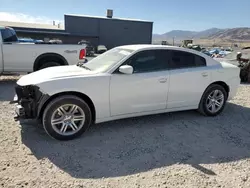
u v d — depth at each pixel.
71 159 3.34
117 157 3.44
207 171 3.17
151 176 3.02
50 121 3.76
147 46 4.59
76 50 8.20
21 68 7.91
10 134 4.04
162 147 3.79
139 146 3.79
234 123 4.93
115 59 4.39
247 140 4.17
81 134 4.00
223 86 5.35
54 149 3.60
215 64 5.18
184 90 4.75
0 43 7.56
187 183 2.90
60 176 2.95
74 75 3.97
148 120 4.90
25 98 3.86
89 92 3.93
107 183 2.85
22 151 3.49
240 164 3.38
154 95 4.45
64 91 3.79
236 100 6.73
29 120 4.59
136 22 35.34
